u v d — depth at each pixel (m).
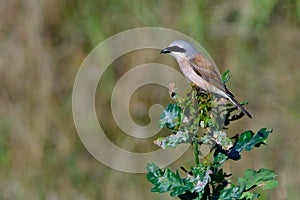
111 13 12.53
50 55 12.47
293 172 10.70
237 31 12.30
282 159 10.95
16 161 11.88
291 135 11.37
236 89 12.07
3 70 12.38
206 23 12.28
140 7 12.28
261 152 10.96
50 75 12.38
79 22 12.67
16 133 12.02
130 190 11.33
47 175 11.73
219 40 12.30
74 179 11.72
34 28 12.48
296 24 12.46
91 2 12.63
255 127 11.58
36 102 12.22
